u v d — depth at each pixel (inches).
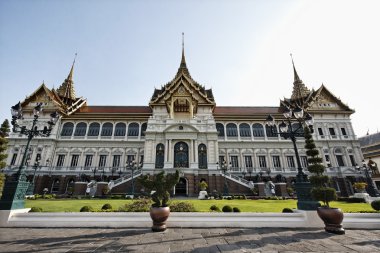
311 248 264.1
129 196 1082.7
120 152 1699.1
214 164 1390.3
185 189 1365.7
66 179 1584.6
